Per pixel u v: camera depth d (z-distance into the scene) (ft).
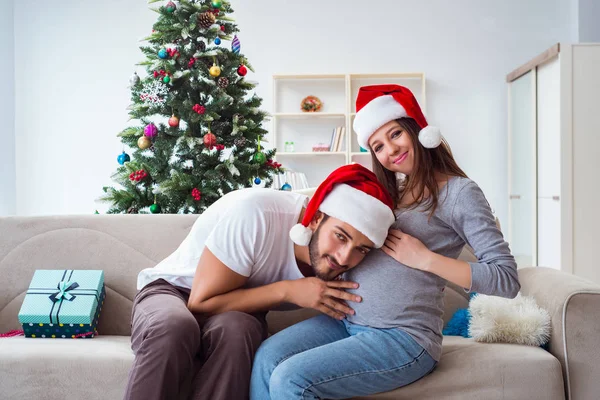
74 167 19.79
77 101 19.84
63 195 19.79
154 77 9.78
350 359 5.13
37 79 19.88
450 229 5.58
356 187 5.42
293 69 19.98
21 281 7.77
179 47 9.95
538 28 19.60
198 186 9.59
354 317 5.56
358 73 19.40
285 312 7.55
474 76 19.71
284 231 5.79
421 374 5.41
